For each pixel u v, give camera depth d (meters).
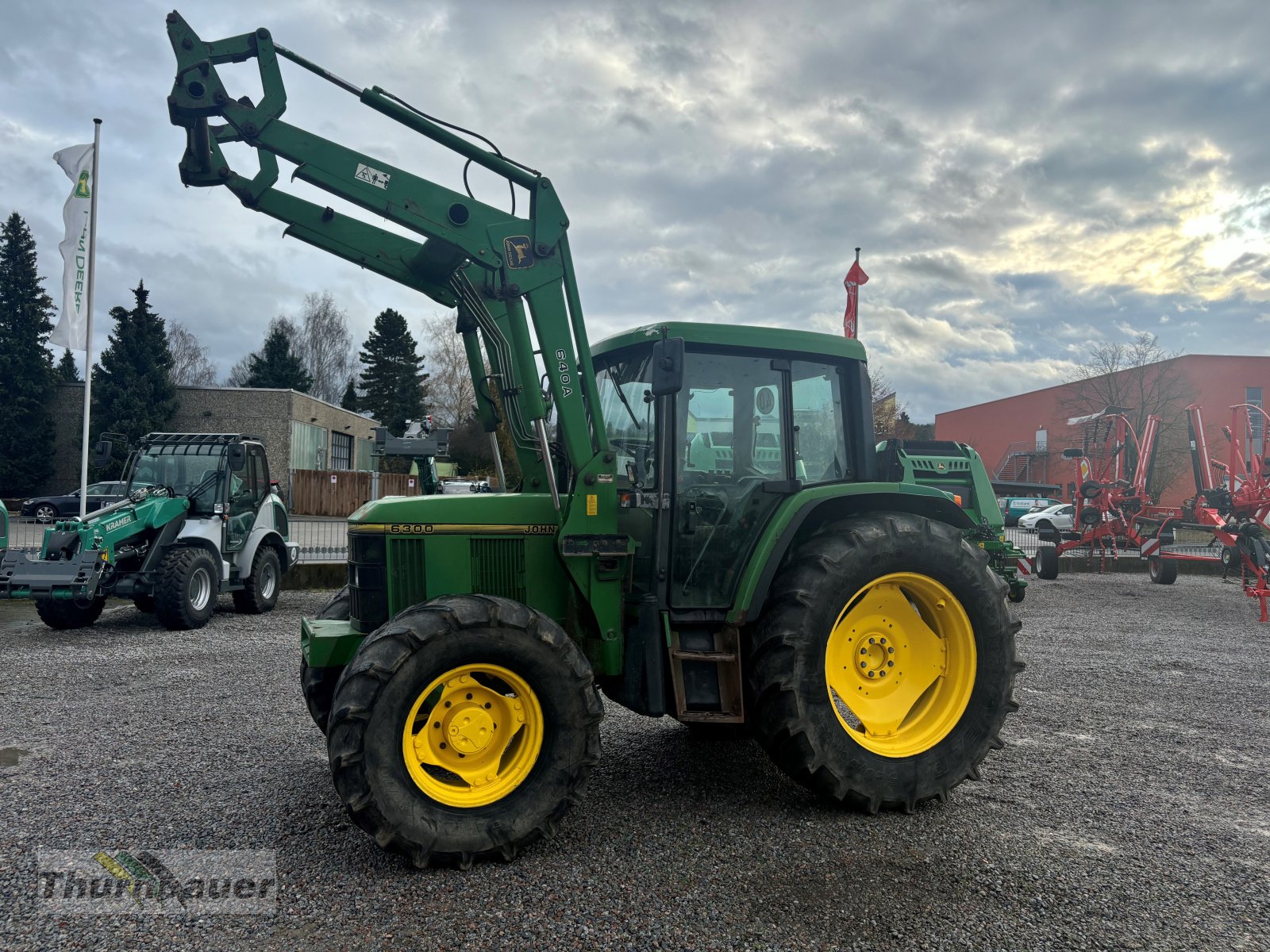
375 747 2.95
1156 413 28.03
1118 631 9.05
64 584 7.91
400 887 2.90
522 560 3.69
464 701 3.21
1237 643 8.32
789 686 3.49
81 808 3.63
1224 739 4.84
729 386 3.94
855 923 2.67
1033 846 3.29
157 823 3.46
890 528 3.75
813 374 4.17
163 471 9.23
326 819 3.50
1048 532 14.95
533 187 3.64
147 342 31.92
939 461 9.65
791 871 3.04
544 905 2.77
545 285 3.62
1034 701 5.79
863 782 3.56
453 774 3.18
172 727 4.93
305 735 4.76
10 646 7.64
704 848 3.24
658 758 4.37
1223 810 3.71
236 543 9.36
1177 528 14.12
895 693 3.90
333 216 3.74
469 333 4.26
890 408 30.31
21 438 31.03
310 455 33.88
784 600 3.60
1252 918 2.73
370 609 3.59
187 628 8.53
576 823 3.48
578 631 3.73
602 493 3.61
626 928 2.62
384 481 29.20
